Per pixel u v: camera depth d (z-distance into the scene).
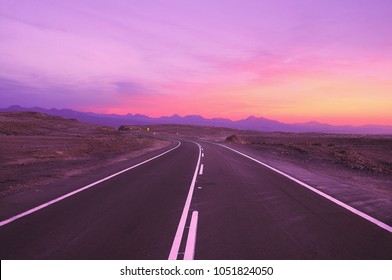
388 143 54.03
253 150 33.91
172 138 75.56
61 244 6.09
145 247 5.96
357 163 21.78
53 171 16.27
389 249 5.91
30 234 6.63
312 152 28.39
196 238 6.44
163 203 9.57
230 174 15.89
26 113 115.25
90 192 11.16
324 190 11.70
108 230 6.93
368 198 10.32
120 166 19.00
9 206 9.04
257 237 6.50
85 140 44.62
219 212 8.54
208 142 55.00
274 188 12.10
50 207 8.98
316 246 6.03
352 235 6.64
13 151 26.14
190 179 14.27
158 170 17.28
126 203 9.55
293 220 7.76
